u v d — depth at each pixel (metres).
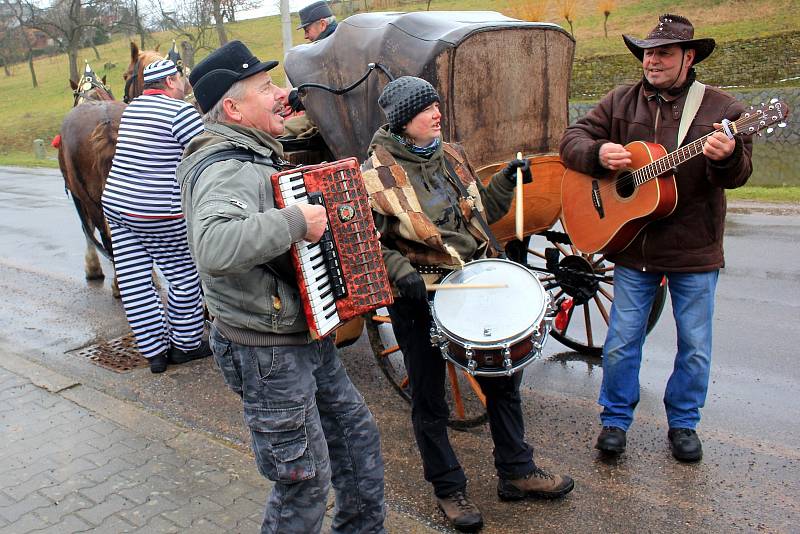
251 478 3.68
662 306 4.74
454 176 3.33
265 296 2.51
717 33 23.75
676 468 3.69
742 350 5.03
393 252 3.12
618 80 21.23
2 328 6.47
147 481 3.68
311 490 2.64
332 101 4.59
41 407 4.61
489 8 32.22
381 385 4.91
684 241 3.58
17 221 11.80
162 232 5.02
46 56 58.72
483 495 3.56
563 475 3.58
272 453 2.60
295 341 2.59
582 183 3.86
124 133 4.91
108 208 4.97
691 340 3.67
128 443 4.09
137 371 5.33
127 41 54.66
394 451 4.03
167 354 5.38
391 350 4.47
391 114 3.13
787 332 5.31
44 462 3.91
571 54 4.57
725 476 3.59
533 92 4.42
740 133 3.19
